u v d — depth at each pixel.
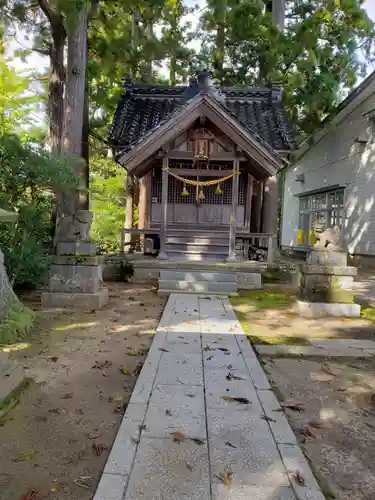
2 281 5.27
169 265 9.66
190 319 6.27
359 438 2.93
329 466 2.59
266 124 12.49
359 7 13.73
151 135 9.38
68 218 7.15
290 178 24.12
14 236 6.91
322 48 14.64
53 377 3.92
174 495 2.23
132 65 13.27
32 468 2.50
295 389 3.77
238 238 11.90
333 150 18.08
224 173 10.85
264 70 15.19
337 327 6.05
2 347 4.73
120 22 11.65
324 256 7.05
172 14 14.98
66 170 6.64
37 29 11.52
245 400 3.43
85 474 2.45
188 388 3.66
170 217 11.95
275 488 2.31
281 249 25.22
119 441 2.75
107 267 10.02
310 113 16.03
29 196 7.05
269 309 7.25
